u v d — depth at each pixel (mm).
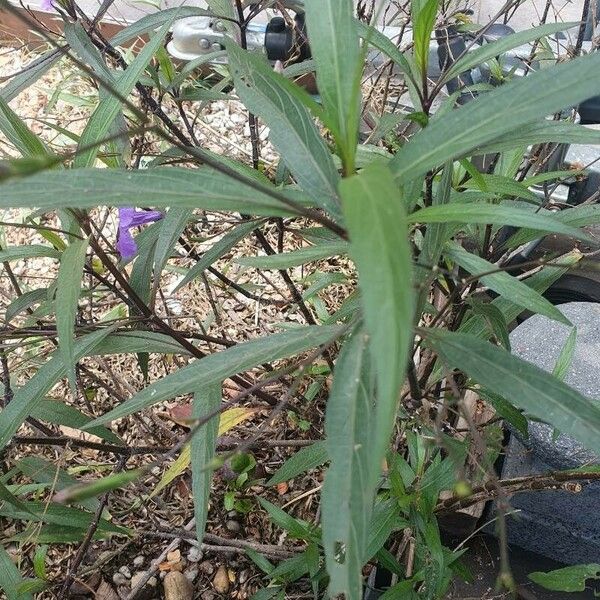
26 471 497
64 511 495
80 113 966
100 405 758
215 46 798
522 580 638
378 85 753
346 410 247
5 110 331
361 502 230
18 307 434
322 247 404
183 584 637
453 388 292
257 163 629
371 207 176
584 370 569
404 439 646
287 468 468
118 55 542
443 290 516
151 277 453
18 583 448
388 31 776
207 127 976
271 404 567
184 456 496
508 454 582
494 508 626
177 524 674
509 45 397
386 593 465
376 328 162
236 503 677
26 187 245
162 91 524
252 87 325
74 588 642
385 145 633
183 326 820
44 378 385
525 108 238
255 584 654
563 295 698
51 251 386
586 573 453
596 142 353
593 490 565
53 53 455
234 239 442
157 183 253
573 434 261
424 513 448
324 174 293
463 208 278
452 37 628
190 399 761
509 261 659
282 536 676
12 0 997
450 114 255
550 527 618
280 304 751
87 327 456
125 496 685
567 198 691
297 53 711
